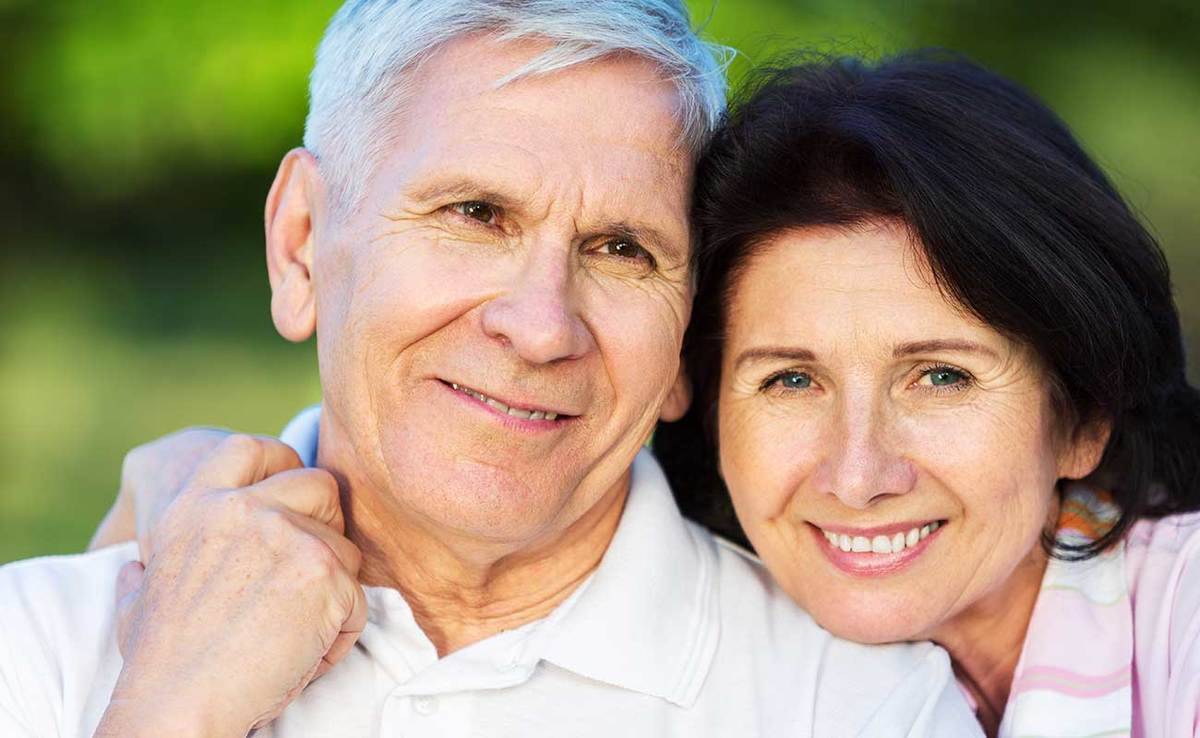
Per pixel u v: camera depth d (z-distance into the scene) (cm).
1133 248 239
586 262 217
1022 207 223
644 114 215
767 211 224
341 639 216
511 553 230
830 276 221
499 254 211
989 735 260
